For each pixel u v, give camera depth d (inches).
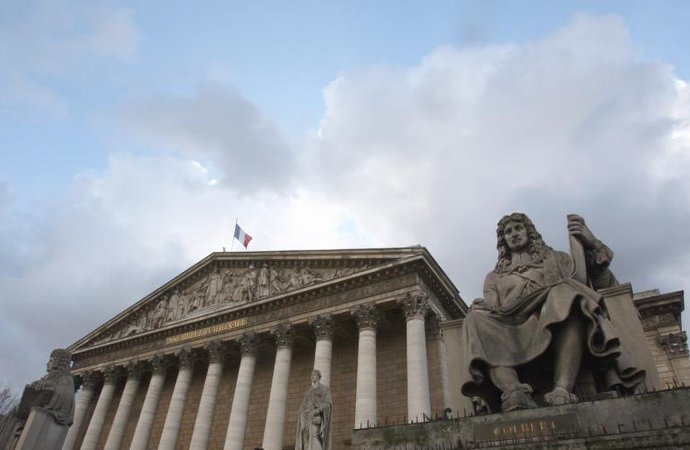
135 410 2330.2
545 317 242.1
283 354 1775.3
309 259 1983.3
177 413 1932.8
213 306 2124.8
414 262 1670.8
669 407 191.0
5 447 658.8
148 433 1982.0
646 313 1373.0
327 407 792.9
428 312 1697.8
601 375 247.9
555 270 292.7
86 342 2539.4
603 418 201.0
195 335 2095.2
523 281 295.9
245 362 1851.6
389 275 1717.5
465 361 260.1
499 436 218.5
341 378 1849.2
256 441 1884.8
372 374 1535.4
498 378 241.6
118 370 2321.6
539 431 210.4
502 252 324.5
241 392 1779.0
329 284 1800.0
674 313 1348.4
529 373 259.4
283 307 1907.0
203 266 2319.1
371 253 1807.3
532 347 240.8
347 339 1923.0
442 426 237.5
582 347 236.5
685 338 1289.4
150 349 2220.7
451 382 321.4
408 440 242.2
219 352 1967.3
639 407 196.5
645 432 183.9
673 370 1259.8
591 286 295.3
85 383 2388.0
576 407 208.7
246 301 2001.7
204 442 1774.1
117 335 2432.3
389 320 1825.8
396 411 1664.6
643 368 241.3
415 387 1432.1
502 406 233.3
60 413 676.7
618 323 269.6
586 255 301.0
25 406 679.1
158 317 2304.4
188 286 2349.9
